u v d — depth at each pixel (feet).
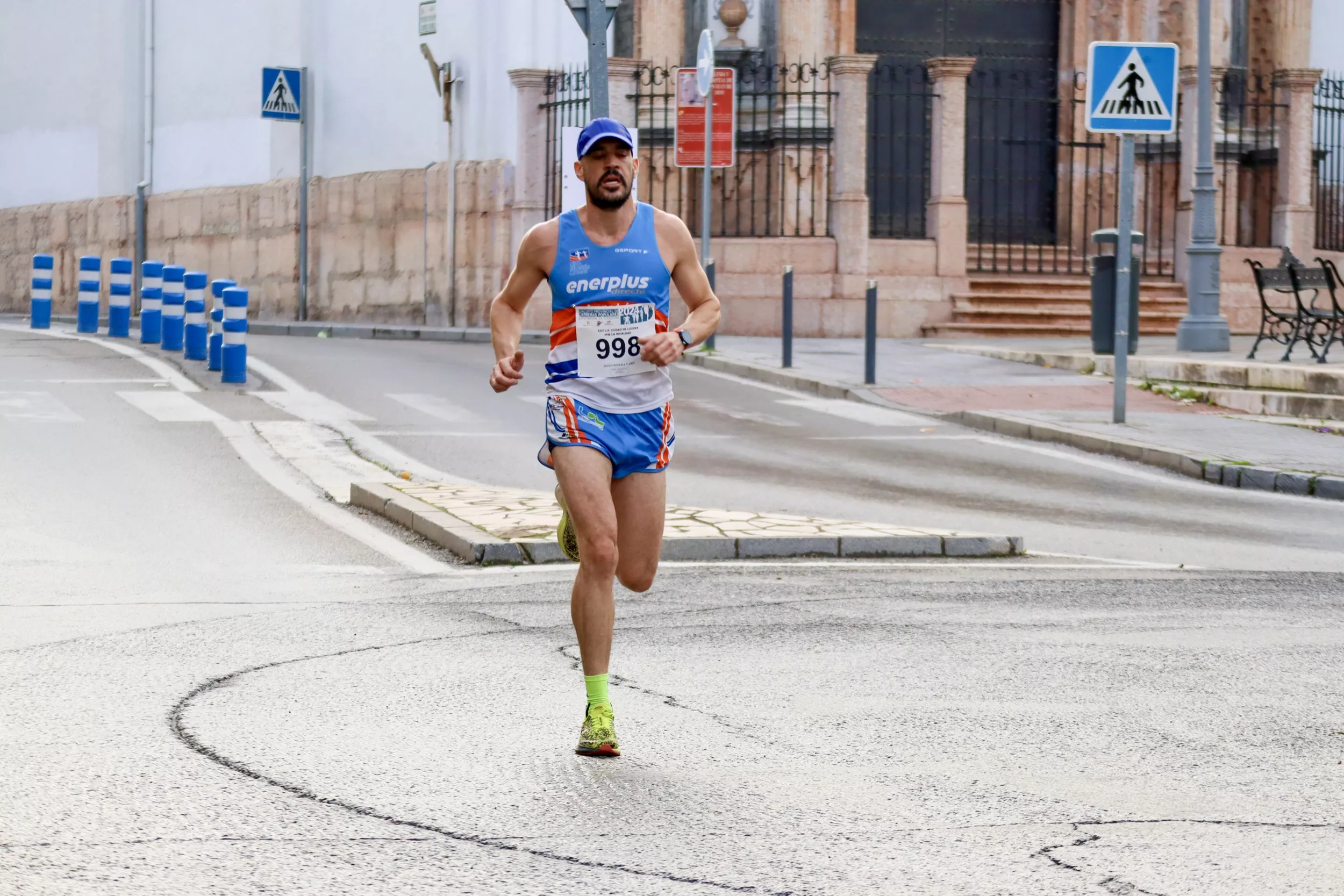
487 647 48.26
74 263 263.90
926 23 192.34
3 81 284.41
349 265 207.72
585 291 38.01
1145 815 32.73
